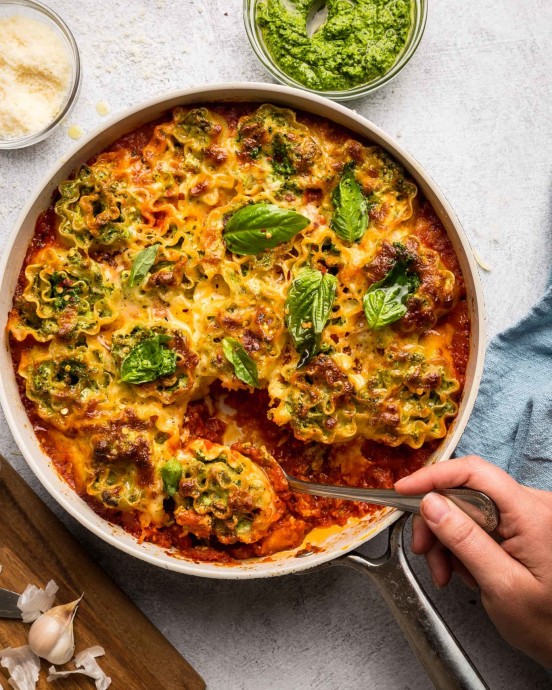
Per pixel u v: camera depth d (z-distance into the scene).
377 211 0.60
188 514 0.58
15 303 0.60
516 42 0.70
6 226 0.68
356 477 0.62
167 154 0.61
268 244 0.58
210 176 0.60
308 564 0.58
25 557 0.64
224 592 0.69
